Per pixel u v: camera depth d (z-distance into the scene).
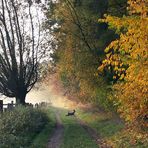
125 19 12.82
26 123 30.19
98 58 34.97
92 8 33.72
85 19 35.62
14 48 40.28
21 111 32.97
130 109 15.27
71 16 36.50
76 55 37.25
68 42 37.50
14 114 30.33
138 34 12.33
